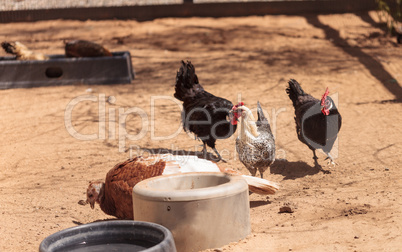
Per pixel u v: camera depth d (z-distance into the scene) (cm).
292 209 470
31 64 1088
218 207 370
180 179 418
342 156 660
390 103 915
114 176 446
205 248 369
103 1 1881
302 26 1664
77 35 1630
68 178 614
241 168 639
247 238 393
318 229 407
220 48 1422
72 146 745
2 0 1878
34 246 415
